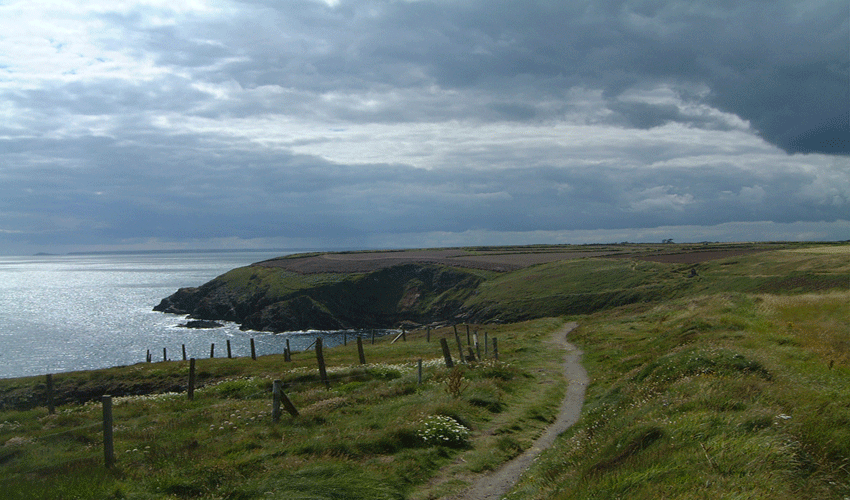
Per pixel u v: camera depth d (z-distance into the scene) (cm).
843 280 7094
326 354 4375
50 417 2108
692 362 1558
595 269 12575
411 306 13612
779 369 1395
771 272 8850
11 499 949
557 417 1703
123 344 9400
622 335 3653
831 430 808
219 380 3644
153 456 1230
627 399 1461
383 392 1908
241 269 17825
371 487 1002
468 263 15825
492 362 2531
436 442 1302
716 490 670
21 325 11494
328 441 1220
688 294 9075
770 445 764
